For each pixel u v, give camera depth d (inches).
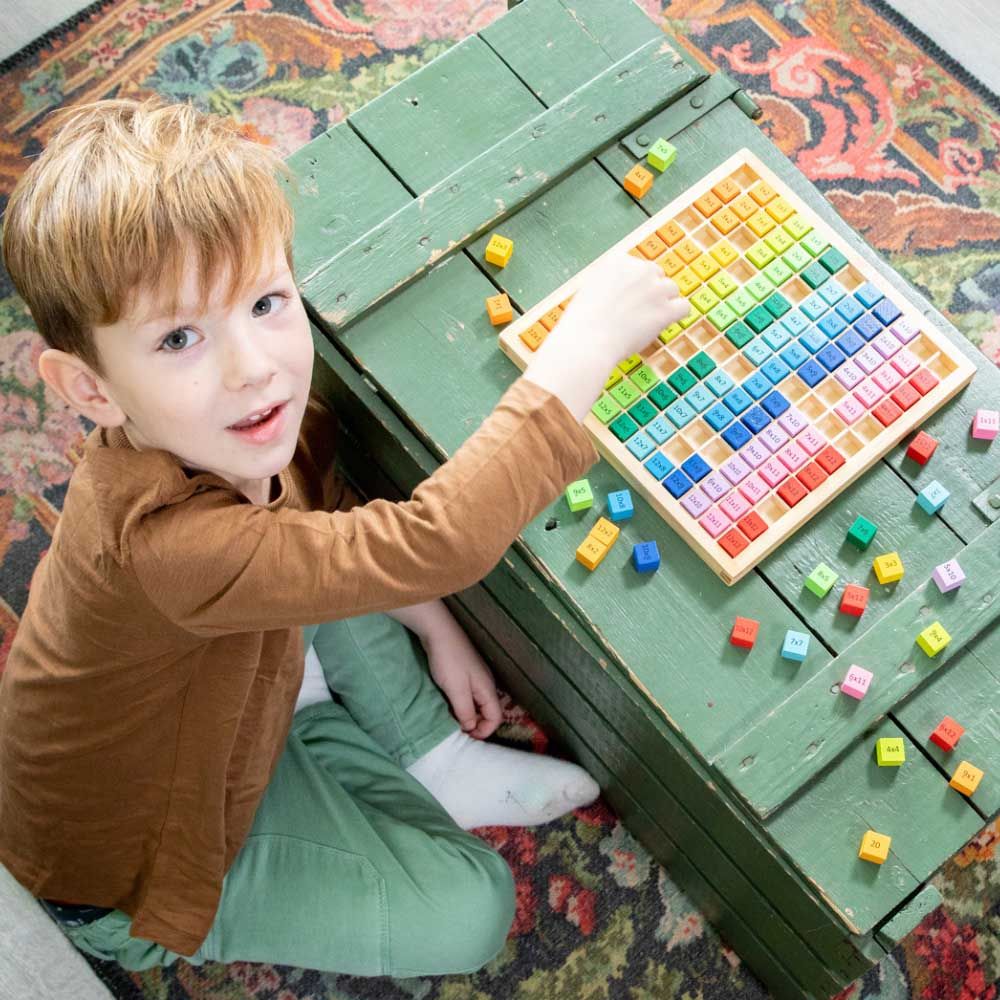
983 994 46.3
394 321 39.6
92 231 25.3
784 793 34.7
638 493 37.7
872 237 56.4
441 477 30.2
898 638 35.9
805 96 58.6
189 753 36.0
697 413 37.5
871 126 58.1
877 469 37.9
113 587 30.0
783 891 37.0
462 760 48.5
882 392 37.5
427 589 30.0
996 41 59.7
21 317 55.1
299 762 44.1
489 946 43.8
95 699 34.4
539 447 30.6
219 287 26.3
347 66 59.4
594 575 37.0
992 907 47.4
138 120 27.4
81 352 27.6
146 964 43.6
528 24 43.5
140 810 37.7
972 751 35.5
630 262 34.4
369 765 46.5
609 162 41.4
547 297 38.7
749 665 36.1
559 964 47.3
